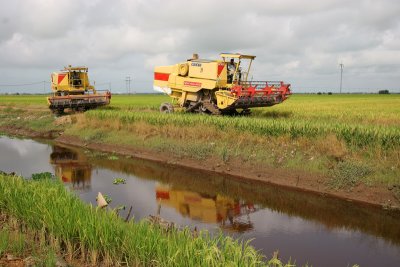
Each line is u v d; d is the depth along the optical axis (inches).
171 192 521.3
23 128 1192.8
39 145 928.3
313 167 526.3
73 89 1222.3
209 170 625.9
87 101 1179.3
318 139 556.1
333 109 1047.0
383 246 343.3
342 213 432.5
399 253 328.2
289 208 454.0
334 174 501.7
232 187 542.0
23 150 858.1
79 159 748.6
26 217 302.5
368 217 418.6
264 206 463.5
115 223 269.6
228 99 795.4
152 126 796.0
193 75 895.7
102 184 560.4
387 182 456.1
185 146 695.1
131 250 246.5
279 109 1051.3
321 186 503.5
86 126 971.3
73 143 938.1
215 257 220.2
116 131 882.1
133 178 598.2
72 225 272.8
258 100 809.5
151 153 743.1
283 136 592.4
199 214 431.2
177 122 754.2
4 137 1086.4
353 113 906.1
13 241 277.6
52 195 325.4
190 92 916.0
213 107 845.2
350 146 525.7
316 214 431.5
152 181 579.5
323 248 336.2
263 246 338.6
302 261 307.4
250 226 393.1
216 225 394.3
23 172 630.5
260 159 587.5
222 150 635.5
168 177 600.7
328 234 372.2
